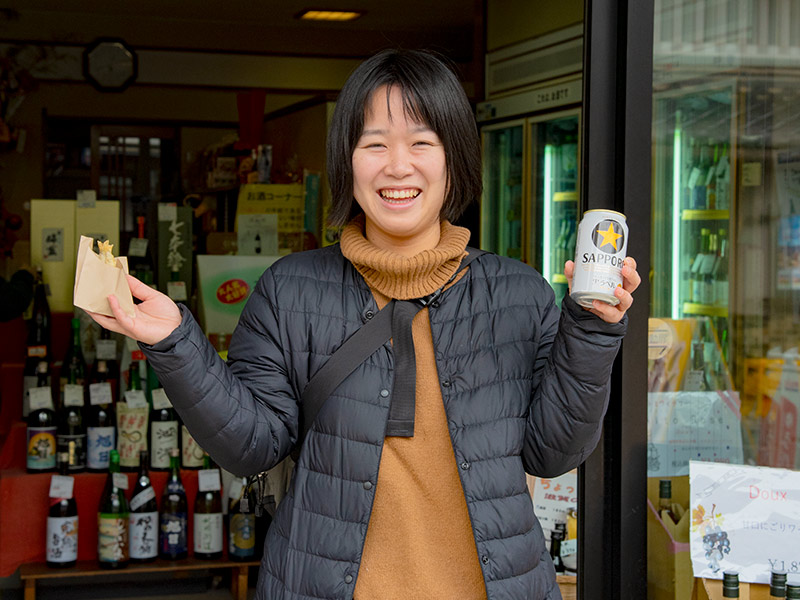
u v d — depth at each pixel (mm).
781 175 2523
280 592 1518
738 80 2492
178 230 4211
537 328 1617
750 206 2516
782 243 2535
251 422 1461
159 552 3699
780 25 2506
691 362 2479
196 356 1390
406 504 1506
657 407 2453
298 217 4984
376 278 1551
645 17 2281
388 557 1505
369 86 1499
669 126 2457
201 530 3689
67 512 3557
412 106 1480
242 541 3705
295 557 1511
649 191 2305
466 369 1543
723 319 2498
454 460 1523
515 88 4723
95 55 7277
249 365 1558
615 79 2303
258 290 1609
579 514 2346
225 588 3885
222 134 7699
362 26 7496
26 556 3572
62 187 7656
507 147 4922
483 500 1508
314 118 5281
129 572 3615
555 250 4582
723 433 2496
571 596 2734
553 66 4434
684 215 2475
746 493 2160
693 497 2170
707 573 2145
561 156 4598
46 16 7172
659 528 2299
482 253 1646
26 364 3861
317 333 1553
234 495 3729
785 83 2514
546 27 4469
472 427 1520
